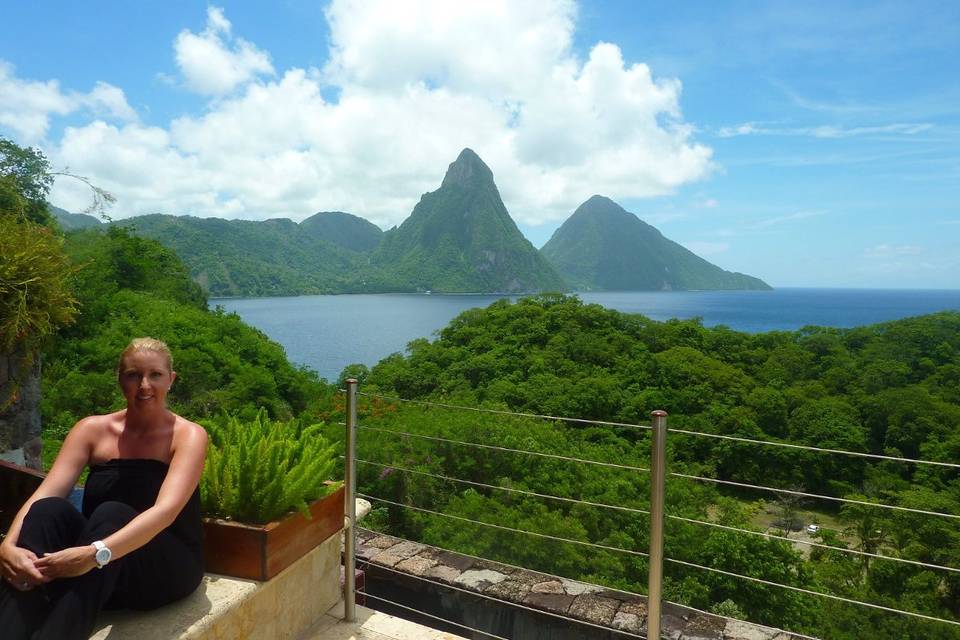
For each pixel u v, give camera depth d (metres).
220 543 2.12
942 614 23.75
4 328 3.15
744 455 46.44
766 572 19.11
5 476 2.39
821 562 26.81
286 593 2.33
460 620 3.79
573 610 3.47
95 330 23.08
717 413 48.25
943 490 38.44
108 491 1.92
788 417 50.22
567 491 19.42
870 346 65.06
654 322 65.62
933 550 28.33
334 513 2.51
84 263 3.62
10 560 1.56
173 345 27.14
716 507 32.94
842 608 22.62
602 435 41.88
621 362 54.97
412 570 3.89
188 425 2.00
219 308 36.88
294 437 2.52
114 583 1.68
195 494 1.98
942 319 69.69
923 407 48.84
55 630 1.53
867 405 51.25
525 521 16.72
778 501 43.91
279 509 2.18
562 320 61.78
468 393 46.91
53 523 1.71
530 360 53.25
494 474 20.23
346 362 101.31
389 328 153.75
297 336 135.50
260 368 29.75
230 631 2.02
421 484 18.52
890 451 47.28
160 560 1.83
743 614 18.86
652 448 2.05
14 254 3.17
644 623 3.32
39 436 3.82
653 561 2.09
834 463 45.66
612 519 18.88
